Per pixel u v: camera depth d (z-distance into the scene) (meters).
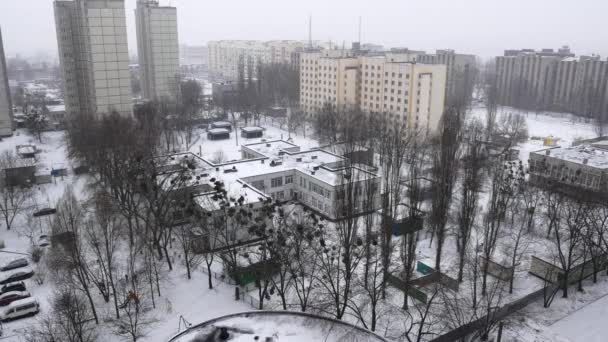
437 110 143.50
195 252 67.44
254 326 33.97
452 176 82.06
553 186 82.56
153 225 77.19
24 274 64.25
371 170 89.75
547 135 160.75
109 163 86.19
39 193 96.31
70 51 150.38
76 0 144.38
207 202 74.69
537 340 54.28
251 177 89.94
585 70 194.00
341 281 63.81
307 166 96.69
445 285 62.31
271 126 173.25
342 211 66.50
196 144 143.50
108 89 146.25
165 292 61.00
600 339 54.94
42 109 170.62
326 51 182.25
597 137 146.62
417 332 53.81
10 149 128.62
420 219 74.31
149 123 119.25
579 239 67.75
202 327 33.88
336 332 33.44
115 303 54.72
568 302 62.28
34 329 51.22
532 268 67.19
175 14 193.88
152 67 196.38
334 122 135.88
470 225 67.06
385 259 57.22
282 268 63.00
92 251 67.75
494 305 58.53
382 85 149.75
